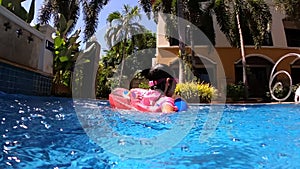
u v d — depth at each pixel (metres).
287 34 19.62
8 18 6.29
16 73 6.20
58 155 2.03
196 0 15.18
